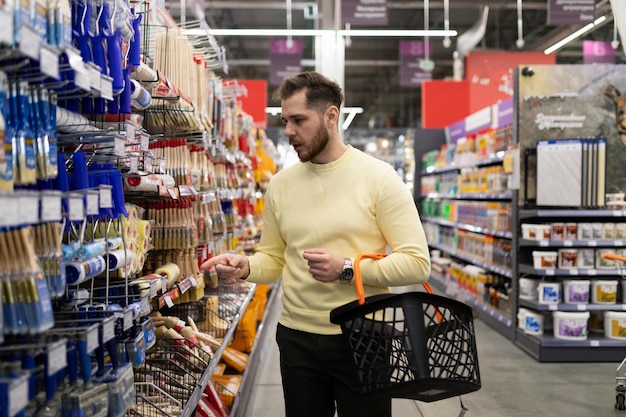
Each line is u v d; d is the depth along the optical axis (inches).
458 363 69.6
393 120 1209.4
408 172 553.0
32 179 52.2
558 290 215.2
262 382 187.5
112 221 78.6
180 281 114.0
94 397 59.8
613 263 215.5
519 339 231.9
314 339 78.6
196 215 128.5
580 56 647.1
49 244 56.4
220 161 162.2
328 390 81.6
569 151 215.5
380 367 67.9
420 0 515.8
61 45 54.7
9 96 51.1
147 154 94.0
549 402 168.7
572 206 216.1
